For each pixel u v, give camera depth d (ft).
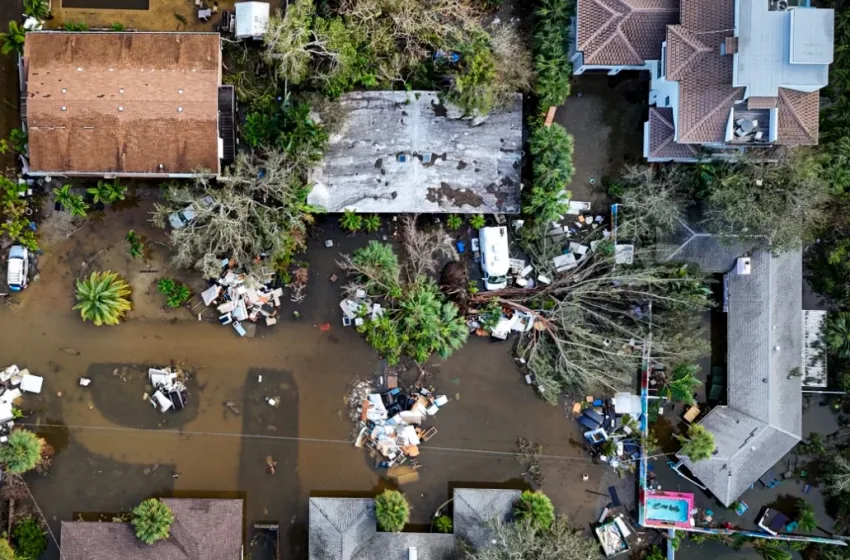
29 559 90.48
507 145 91.30
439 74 92.53
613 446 94.53
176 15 92.79
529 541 86.22
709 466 92.99
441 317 91.61
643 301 93.25
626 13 85.15
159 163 87.10
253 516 94.73
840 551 93.35
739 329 93.97
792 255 92.02
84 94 85.56
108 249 93.76
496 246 91.91
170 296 92.63
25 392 93.56
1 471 91.35
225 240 89.66
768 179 88.07
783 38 81.20
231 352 94.79
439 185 90.89
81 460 94.02
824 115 91.61
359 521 90.27
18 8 92.53
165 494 94.32
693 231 91.86
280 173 86.17
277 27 86.63
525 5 94.22
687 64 82.99
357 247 94.73
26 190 92.48
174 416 94.63
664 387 94.43
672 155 89.66
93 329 93.91
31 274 93.30
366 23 87.81
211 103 86.07
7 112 92.79
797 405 92.48
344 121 89.40
